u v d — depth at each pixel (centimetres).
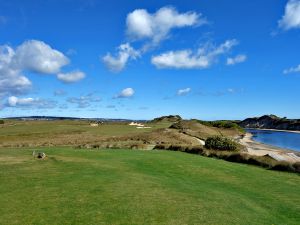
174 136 5697
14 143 4588
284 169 2739
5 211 1203
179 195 1551
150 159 2730
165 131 6519
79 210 1235
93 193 1480
